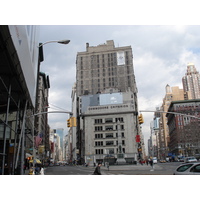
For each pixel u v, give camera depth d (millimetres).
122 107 89375
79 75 153500
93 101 101938
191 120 112125
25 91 14961
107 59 153125
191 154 96688
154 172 30188
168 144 174250
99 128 88875
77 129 140500
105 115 89750
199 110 122562
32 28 14375
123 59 150625
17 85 14219
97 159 84688
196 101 125375
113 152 84625
